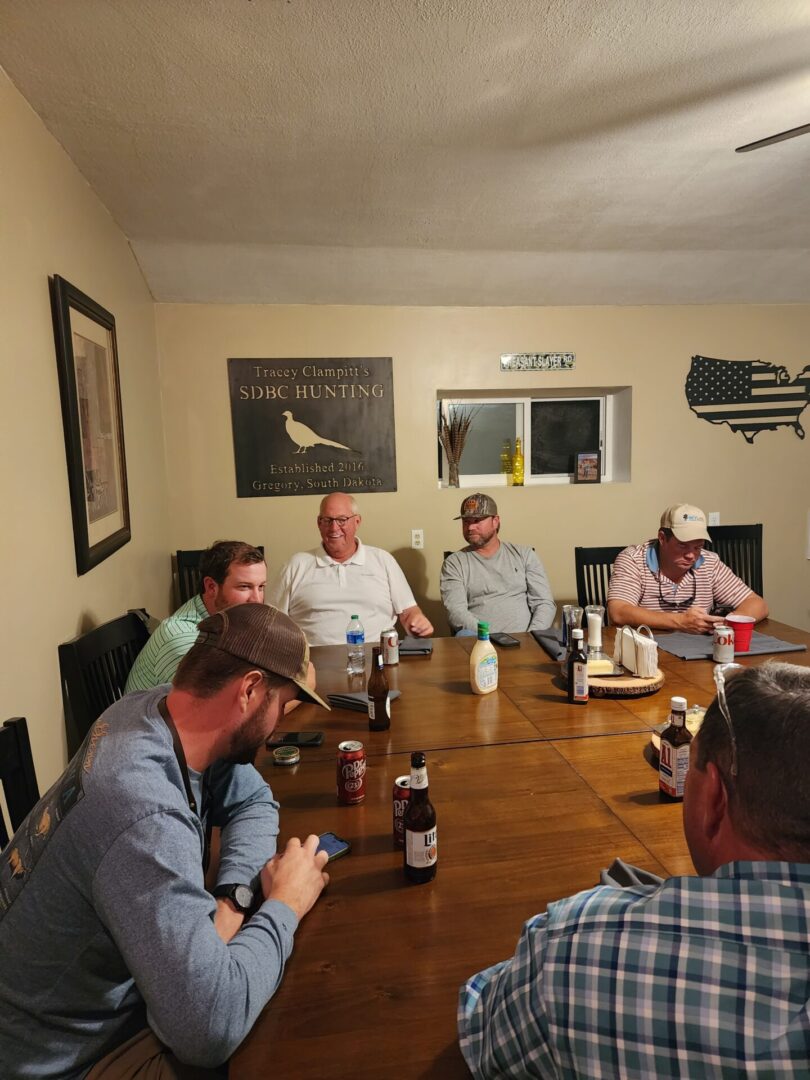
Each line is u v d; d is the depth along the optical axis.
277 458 3.60
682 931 0.53
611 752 1.50
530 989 0.60
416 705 1.82
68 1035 0.87
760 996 0.49
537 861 1.10
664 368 3.86
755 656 2.11
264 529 3.64
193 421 3.51
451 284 3.45
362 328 3.60
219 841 1.24
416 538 3.78
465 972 0.87
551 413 4.01
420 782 1.05
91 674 1.88
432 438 3.73
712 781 0.62
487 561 3.16
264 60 1.67
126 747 0.89
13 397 1.55
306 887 1.00
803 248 3.34
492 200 2.63
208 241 2.94
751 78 1.80
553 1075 0.58
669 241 3.16
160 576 3.23
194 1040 0.74
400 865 1.10
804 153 2.27
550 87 1.83
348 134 2.07
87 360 2.11
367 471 3.69
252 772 1.25
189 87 1.78
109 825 0.81
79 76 1.69
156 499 3.23
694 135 2.12
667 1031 0.50
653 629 2.46
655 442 3.91
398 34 1.58
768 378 3.94
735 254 3.36
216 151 2.16
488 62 1.71
